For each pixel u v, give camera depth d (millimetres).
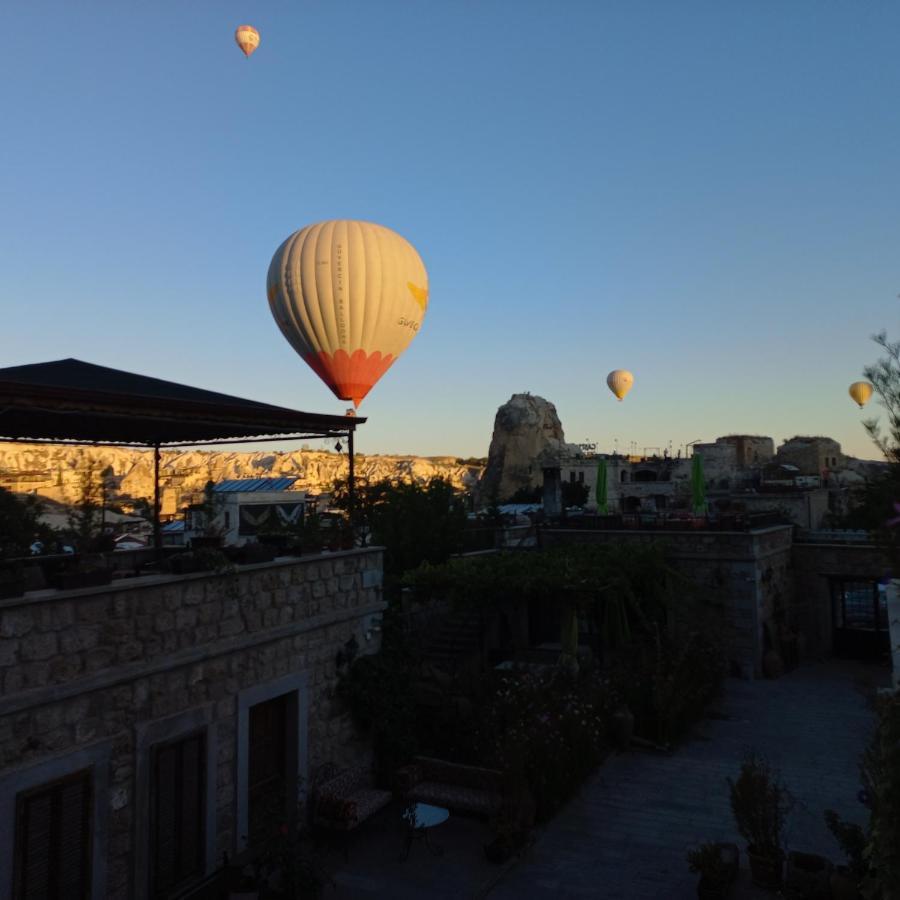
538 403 100125
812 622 23000
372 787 11812
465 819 11664
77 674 7422
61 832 7199
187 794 8586
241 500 33094
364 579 11898
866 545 22531
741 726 16297
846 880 8477
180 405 8625
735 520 21375
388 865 10180
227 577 9250
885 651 21781
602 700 15039
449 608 20203
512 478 93312
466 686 15141
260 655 9766
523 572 16234
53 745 7184
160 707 8320
